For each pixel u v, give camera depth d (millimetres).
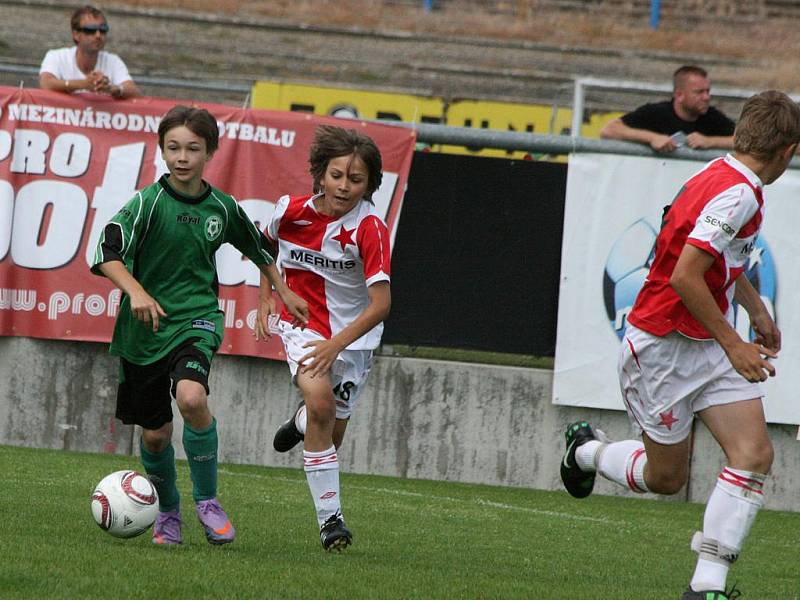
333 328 18234
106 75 31156
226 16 80250
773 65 79938
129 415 16984
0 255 29219
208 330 16734
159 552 15492
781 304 29281
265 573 14258
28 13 75062
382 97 58062
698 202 14211
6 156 29203
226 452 29953
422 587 14180
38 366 29703
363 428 29969
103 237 16094
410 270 29875
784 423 29516
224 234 17031
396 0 84438
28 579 12703
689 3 85875
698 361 14648
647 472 16281
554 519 24844
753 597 16281
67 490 22609
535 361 30078
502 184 29859
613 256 29641
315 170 17234
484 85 74438
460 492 28188
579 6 85750
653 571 18609
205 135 16516
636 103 58375
